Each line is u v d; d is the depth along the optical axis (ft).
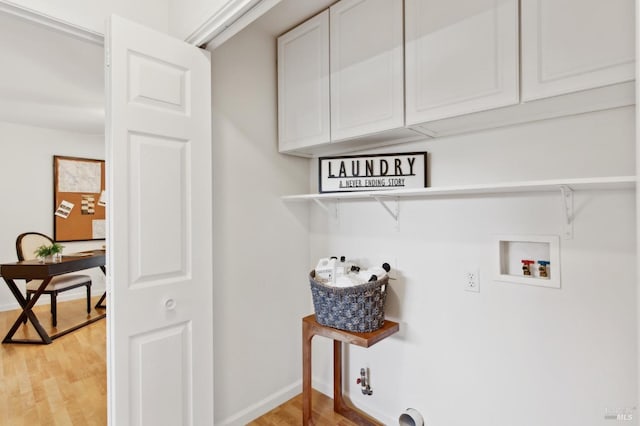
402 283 5.91
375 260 6.32
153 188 4.44
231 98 6.15
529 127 4.51
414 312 5.75
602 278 4.00
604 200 3.97
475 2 4.04
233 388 6.19
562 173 4.25
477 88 4.04
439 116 4.37
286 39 6.53
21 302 10.37
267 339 6.75
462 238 5.16
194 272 4.87
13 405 7.02
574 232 4.18
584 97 3.59
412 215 5.75
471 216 5.07
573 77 3.43
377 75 5.02
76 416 6.66
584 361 4.13
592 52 3.33
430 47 4.44
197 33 4.74
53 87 9.89
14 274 10.13
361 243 6.57
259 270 6.61
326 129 5.82
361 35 5.22
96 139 16.16
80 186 15.64
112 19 4.09
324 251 7.30
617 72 3.20
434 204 5.46
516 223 4.64
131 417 4.21
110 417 4.15
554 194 4.33
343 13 5.48
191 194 4.85
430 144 5.51
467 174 5.09
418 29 4.55
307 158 7.54
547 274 4.45
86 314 13.06
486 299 4.93
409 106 4.67
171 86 4.63
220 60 5.99
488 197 4.89
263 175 6.68
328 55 5.74
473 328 5.07
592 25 3.33
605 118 3.95
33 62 8.32
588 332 4.10
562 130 4.25
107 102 4.13
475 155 5.01
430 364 5.56
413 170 5.56
